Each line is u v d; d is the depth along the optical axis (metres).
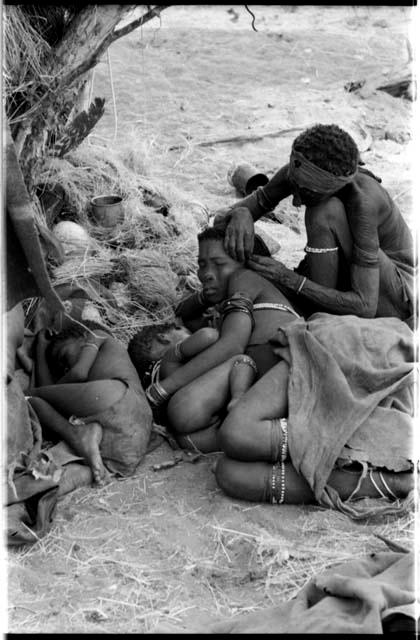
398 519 4.14
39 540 3.98
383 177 7.92
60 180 5.90
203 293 5.12
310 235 4.86
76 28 4.84
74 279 5.42
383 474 4.21
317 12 12.16
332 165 4.57
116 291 5.75
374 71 10.32
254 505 4.22
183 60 10.41
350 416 4.15
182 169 7.91
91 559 3.89
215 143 8.50
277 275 4.89
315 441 4.15
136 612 3.61
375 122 9.16
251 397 4.30
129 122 8.74
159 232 6.20
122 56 10.36
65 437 4.46
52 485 4.07
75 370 4.66
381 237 5.02
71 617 3.57
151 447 4.63
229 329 4.69
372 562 3.57
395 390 4.32
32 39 4.94
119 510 4.21
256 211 5.30
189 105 9.33
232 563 3.89
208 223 6.66
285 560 3.88
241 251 4.92
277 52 10.77
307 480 4.12
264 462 4.23
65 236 5.69
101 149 6.61
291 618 3.27
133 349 4.98
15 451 4.17
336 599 3.29
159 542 3.99
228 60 10.49
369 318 4.85
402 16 12.02
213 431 4.59
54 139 5.55
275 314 4.75
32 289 3.85
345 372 4.28
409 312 5.03
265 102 9.51
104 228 5.99
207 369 4.66
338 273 4.92
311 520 4.11
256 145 8.59
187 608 3.63
